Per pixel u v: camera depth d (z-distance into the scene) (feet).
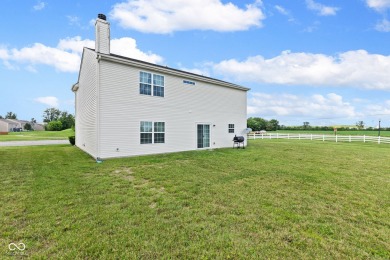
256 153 42.22
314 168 28.19
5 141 77.10
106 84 33.55
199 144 48.06
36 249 9.33
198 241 10.20
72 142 60.49
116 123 34.60
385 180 22.57
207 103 49.75
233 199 16.10
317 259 9.08
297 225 12.16
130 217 12.65
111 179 21.13
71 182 19.72
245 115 60.39
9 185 18.44
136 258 8.80
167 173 23.99
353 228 11.99
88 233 10.66
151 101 39.32
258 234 11.03
